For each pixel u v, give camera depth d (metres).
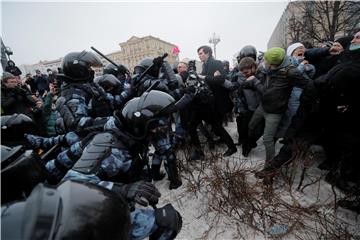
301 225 1.73
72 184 0.73
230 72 5.38
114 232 0.68
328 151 2.40
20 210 0.59
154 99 1.34
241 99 3.12
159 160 2.66
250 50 3.26
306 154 2.27
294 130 2.35
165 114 1.34
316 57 2.85
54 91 3.29
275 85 2.22
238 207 2.00
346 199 1.90
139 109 1.25
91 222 0.63
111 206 0.71
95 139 1.23
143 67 2.72
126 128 1.26
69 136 1.68
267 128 2.36
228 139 3.03
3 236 0.53
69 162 1.41
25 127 1.72
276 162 2.30
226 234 1.80
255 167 2.46
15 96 2.94
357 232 1.63
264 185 2.16
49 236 0.54
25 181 0.83
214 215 2.02
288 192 2.17
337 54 2.52
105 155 1.13
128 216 0.78
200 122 3.06
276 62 2.14
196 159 3.01
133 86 2.69
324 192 2.12
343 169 2.11
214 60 3.01
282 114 2.32
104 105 2.26
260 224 1.83
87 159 1.11
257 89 2.67
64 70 1.92
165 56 2.54
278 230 1.75
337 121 2.04
